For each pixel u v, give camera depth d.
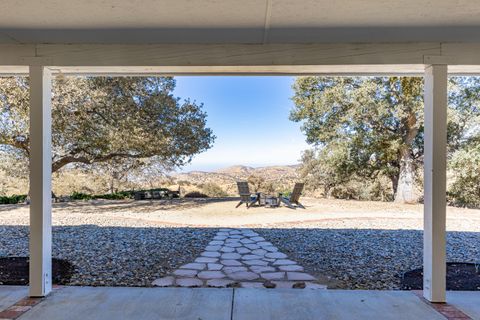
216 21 2.87
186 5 2.59
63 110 9.97
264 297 3.36
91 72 3.62
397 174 12.95
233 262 4.68
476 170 10.14
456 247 5.60
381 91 10.97
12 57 3.37
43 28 3.01
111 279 4.00
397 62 3.29
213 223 7.84
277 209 9.96
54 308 3.08
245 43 3.37
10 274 4.12
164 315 2.94
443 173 3.24
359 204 11.32
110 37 3.22
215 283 3.84
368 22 2.87
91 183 13.77
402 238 6.18
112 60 3.37
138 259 4.84
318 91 11.98
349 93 11.05
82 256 4.98
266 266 4.50
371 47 3.32
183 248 5.46
